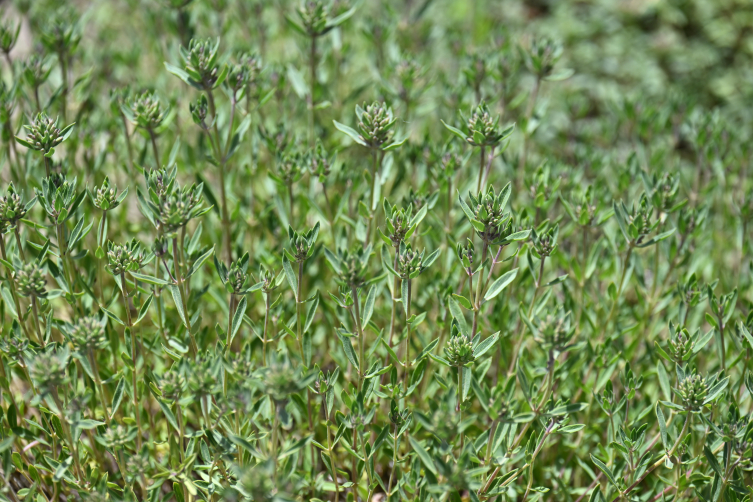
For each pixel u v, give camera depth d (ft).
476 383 2.38
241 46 2.97
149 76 3.28
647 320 2.72
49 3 3.17
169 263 2.52
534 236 2.53
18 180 2.72
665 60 4.54
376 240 2.73
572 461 2.65
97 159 2.75
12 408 2.49
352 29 3.57
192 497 2.51
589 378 2.70
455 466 2.35
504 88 2.91
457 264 2.69
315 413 2.62
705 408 2.54
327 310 2.65
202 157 2.81
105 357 2.65
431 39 3.41
